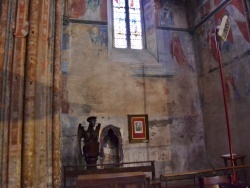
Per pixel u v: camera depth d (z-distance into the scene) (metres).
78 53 10.91
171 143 11.12
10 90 4.06
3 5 4.35
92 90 10.72
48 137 4.31
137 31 12.66
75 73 10.66
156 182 7.50
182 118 11.52
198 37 12.15
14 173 3.80
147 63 11.70
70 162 9.77
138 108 11.09
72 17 11.18
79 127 8.72
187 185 9.40
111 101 10.83
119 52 11.85
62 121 10.01
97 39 11.33
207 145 11.33
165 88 11.63
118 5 12.63
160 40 12.12
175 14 12.73
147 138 10.85
